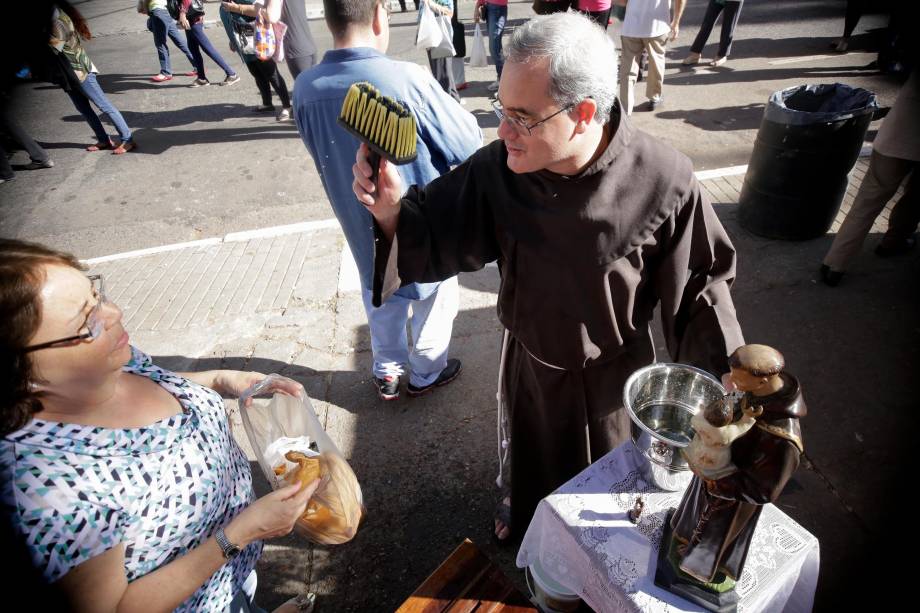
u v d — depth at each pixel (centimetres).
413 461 291
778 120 380
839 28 848
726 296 165
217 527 140
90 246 507
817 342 336
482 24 961
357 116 126
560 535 157
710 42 841
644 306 176
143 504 121
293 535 260
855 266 389
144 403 132
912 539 239
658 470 152
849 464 270
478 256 176
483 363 344
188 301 411
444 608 161
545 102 128
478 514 264
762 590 136
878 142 322
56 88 894
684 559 131
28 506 104
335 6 204
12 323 100
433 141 218
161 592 122
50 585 107
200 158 644
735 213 451
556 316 168
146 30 1213
